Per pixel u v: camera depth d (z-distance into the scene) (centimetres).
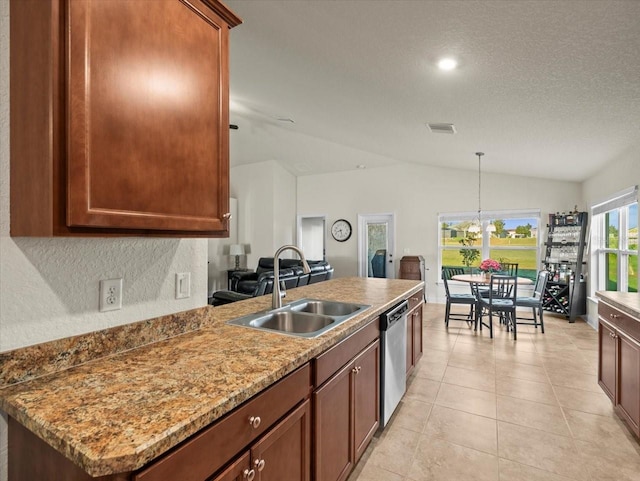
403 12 175
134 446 70
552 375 313
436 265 679
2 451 95
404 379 256
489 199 634
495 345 399
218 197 127
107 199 93
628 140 332
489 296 435
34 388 97
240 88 384
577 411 249
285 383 117
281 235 796
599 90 231
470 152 479
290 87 341
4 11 94
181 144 113
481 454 201
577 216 530
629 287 406
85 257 118
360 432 183
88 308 119
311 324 197
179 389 96
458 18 172
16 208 95
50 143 84
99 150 91
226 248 802
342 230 785
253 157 761
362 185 762
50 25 84
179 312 151
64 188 85
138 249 135
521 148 411
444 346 396
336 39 219
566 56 193
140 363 116
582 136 334
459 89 263
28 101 89
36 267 106
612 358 240
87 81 88
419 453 202
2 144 95
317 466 137
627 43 173
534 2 152
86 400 90
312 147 675
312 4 185
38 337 106
